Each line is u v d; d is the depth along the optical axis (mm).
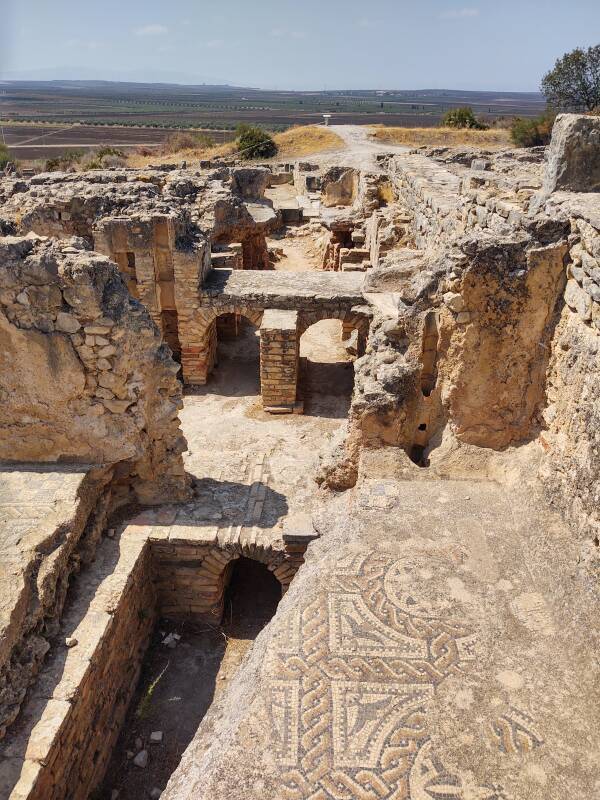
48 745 5445
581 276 5418
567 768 3725
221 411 13312
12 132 88500
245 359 16203
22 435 8016
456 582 4996
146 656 8227
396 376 6773
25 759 5340
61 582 6852
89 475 8047
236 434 12148
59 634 6586
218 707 4699
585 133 6988
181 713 7496
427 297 6504
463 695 4137
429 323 6578
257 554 8211
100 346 7504
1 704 5590
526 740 3871
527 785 3631
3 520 6992
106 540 8078
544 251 5699
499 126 55812
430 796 3574
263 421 12820
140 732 7281
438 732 3910
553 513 5664
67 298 7211
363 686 4191
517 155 22656
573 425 5484
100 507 8148
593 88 46125
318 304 13625
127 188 15219
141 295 13828
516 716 4008
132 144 69375
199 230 15258
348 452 8109
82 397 7816
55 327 7367
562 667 4332
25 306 7234
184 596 8641
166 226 13227
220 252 16609
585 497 5215
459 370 6270
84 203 14070
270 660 4383
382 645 4477
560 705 4086
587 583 4914
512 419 6398
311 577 5117
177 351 15141
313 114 135750
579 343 5422
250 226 18969
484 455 6461
